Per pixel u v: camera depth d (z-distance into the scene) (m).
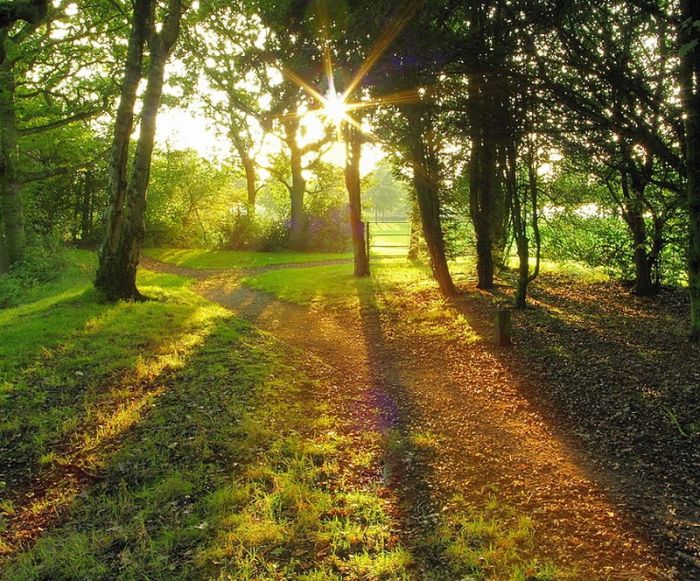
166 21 11.16
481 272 13.54
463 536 3.65
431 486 4.42
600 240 13.45
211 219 38.91
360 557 3.44
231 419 5.75
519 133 8.10
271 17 7.91
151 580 3.30
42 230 26.45
